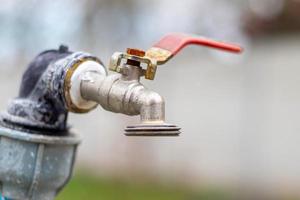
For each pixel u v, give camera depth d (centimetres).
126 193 1122
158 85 1270
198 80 1232
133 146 1236
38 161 144
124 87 129
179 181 1194
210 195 1122
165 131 117
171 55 137
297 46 1143
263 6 1194
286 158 1138
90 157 1319
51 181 147
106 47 1189
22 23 927
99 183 1151
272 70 1164
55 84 142
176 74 1255
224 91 1203
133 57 129
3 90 1408
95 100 137
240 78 1188
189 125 1236
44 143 144
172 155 1224
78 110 142
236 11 1249
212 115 1213
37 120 146
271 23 1175
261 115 1169
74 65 140
